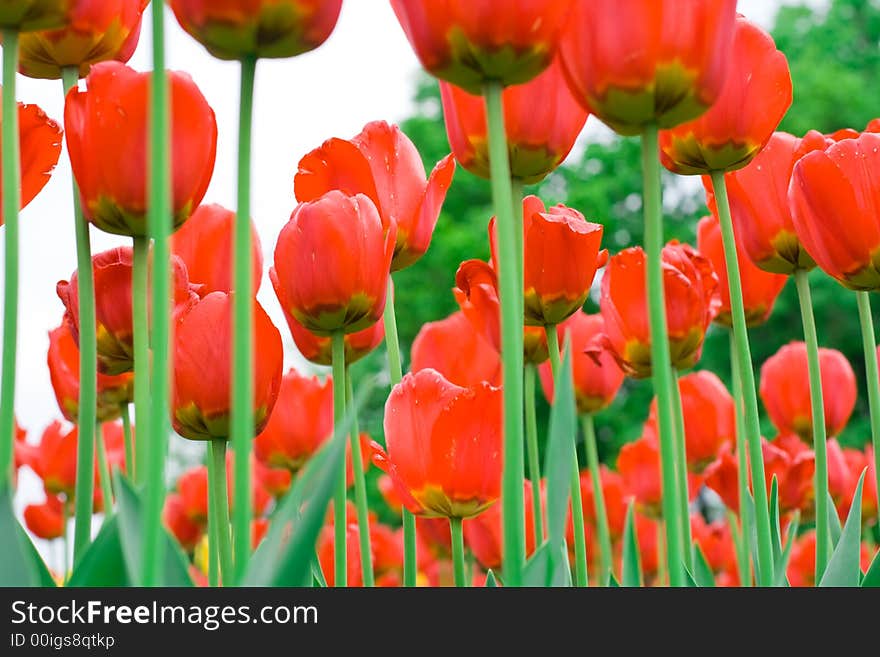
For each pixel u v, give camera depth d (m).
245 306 1.57
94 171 1.66
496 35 1.62
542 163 1.77
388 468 1.83
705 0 1.63
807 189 1.81
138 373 1.66
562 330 2.06
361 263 1.75
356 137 1.87
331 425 2.31
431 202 1.88
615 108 1.64
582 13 1.64
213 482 1.80
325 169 1.84
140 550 1.60
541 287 1.89
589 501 3.32
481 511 1.82
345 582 1.77
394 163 1.87
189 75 1.67
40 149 1.77
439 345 2.02
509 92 1.76
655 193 1.64
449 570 3.02
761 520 1.78
